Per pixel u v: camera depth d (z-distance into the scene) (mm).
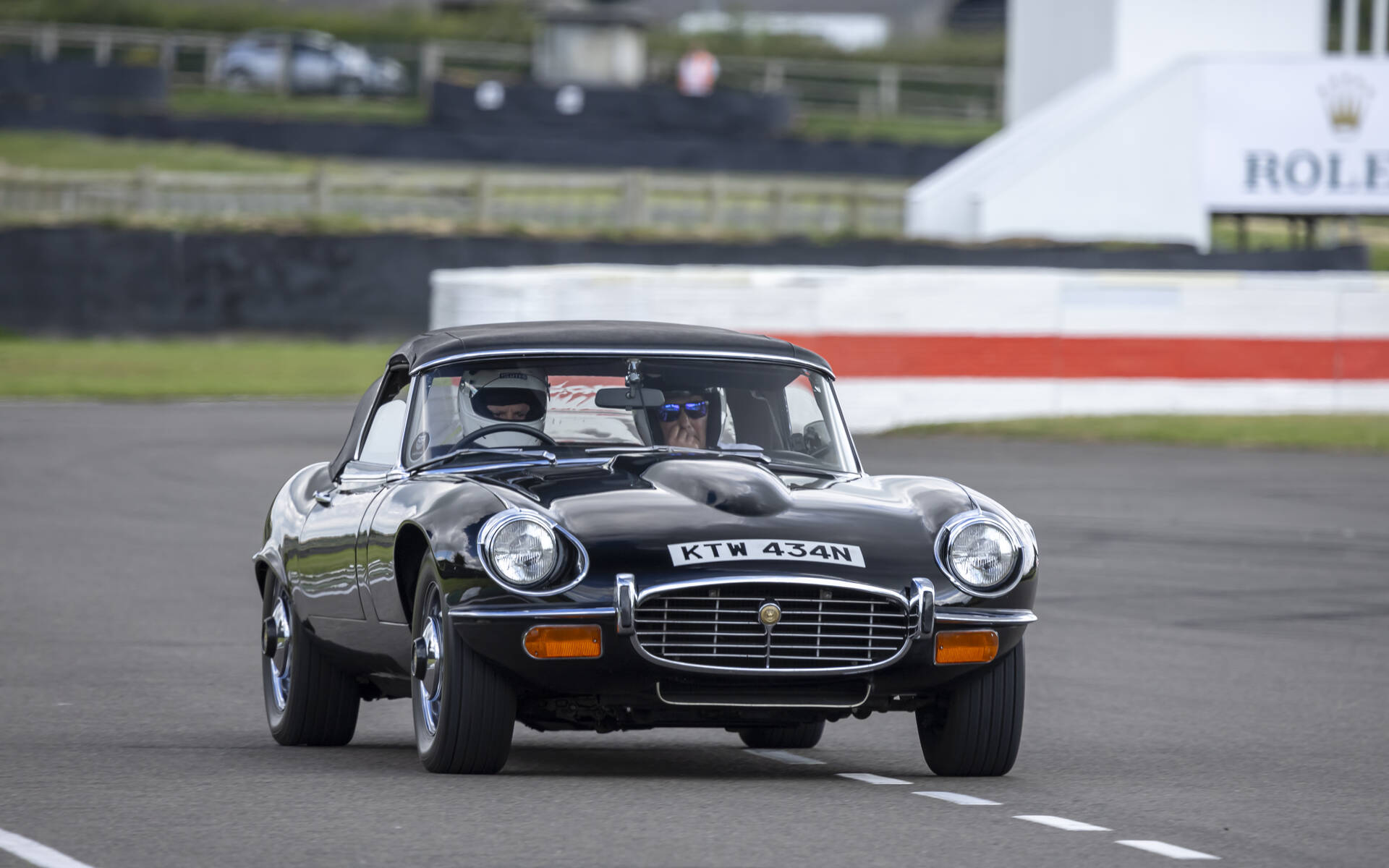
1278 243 132000
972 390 76250
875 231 125750
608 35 181250
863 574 21906
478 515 22078
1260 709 30812
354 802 21156
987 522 22953
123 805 21031
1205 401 79062
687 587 21391
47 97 161375
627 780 23078
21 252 102312
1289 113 110750
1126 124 113938
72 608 40531
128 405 82562
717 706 21812
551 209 124250
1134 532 53031
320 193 121812
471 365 25312
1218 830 20594
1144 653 36375
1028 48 130375
